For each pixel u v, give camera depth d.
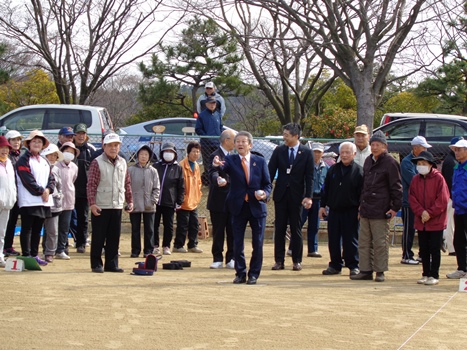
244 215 9.48
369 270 10.36
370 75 19.77
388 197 10.07
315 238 13.26
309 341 6.26
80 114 19.47
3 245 10.76
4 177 10.31
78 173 12.66
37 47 27.00
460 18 19.02
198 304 7.76
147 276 10.12
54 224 11.48
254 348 6.02
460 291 9.09
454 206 10.34
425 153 9.91
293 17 19.55
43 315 7.05
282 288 9.19
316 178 13.08
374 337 6.44
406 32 19.28
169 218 13.03
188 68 32.19
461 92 28.09
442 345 6.22
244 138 9.34
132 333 6.43
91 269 10.54
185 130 19.69
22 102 39.53
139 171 12.57
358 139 11.35
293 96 38.16
